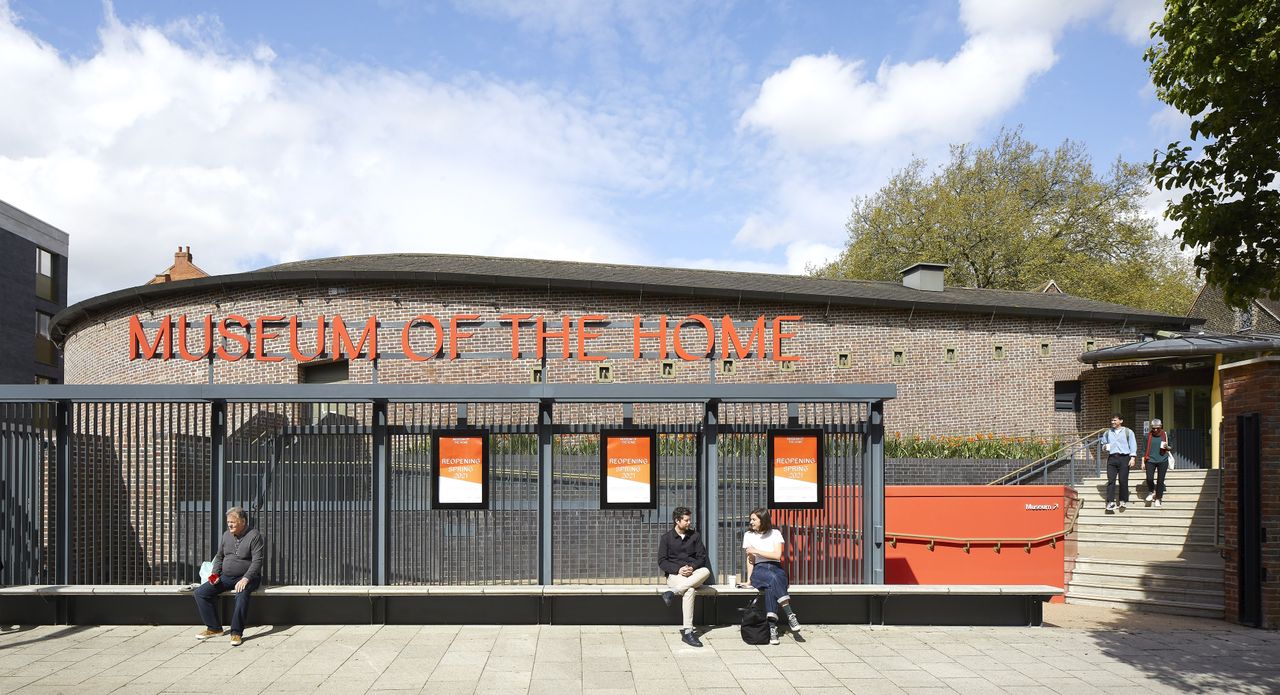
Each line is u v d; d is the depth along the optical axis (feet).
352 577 27.43
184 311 62.54
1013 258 114.01
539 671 22.06
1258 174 22.71
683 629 25.23
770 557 26.12
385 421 27.66
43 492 27.35
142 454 29.60
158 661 22.85
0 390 26.27
